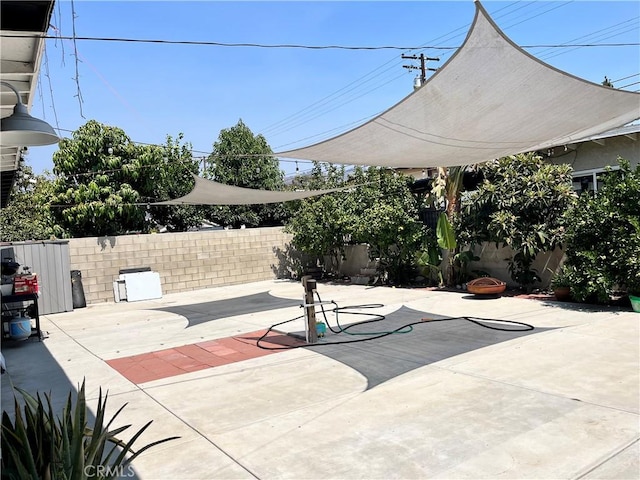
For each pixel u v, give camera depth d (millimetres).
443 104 4902
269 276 16453
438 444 3322
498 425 3572
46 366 6410
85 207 13719
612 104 5316
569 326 6723
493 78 4488
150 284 13539
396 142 6035
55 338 8398
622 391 4113
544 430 3438
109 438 2582
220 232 15492
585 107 5320
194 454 3412
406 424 3709
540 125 5770
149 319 10008
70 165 14055
